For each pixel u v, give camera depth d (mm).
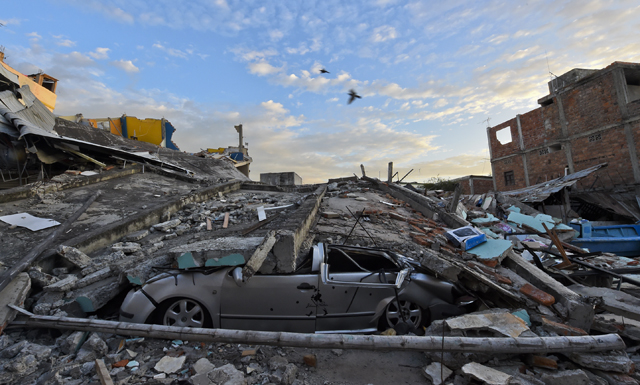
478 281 4355
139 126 24938
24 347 3309
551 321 3729
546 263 6520
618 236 11633
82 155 12289
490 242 5926
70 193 9383
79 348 3436
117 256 5617
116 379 2873
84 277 4676
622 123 17547
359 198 12164
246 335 3244
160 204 8969
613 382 2902
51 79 20828
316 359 3273
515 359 3207
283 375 2945
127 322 3695
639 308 4094
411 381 3064
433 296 4328
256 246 4176
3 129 10438
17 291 4133
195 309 3990
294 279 4129
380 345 3064
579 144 20078
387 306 4199
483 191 31562
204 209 9812
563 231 11305
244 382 2836
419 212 11547
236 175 21641
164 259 4441
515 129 25484
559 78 21719
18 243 5891
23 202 8188
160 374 2955
